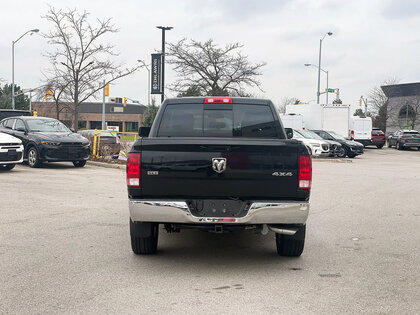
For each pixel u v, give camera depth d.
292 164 5.36
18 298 4.49
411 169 20.73
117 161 19.42
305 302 4.45
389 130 61.78
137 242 5.91
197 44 34.25
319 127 32.81
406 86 58.56
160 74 29.78
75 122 24.80
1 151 14.86
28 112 23.00
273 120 6.30
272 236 7.49
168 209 5.27
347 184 14.54
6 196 10.65
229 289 4.83
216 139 5.38
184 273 5.39
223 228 5.54
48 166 17.92
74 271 5.39
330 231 7.80
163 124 6.33
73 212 8.98
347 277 5.28
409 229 7.99
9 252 6.15
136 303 4.39
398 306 4.36
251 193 5.37
